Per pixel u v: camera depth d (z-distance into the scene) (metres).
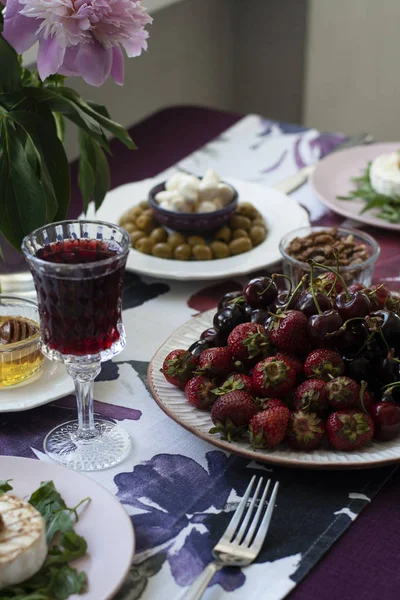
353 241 1.11
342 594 0.73
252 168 1.38
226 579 0.73
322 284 0.91
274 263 1.12
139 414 0.90
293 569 0.74
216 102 2.41
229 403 0.82
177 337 0.95
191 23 2.16
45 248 0.83
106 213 1.22
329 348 0.86
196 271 1.10
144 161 1.41
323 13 2.25
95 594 0.69
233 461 0.84
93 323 0.81
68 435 0.87
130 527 0.74
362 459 0.81
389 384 0.84
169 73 2.15
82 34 0.87
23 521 0.72
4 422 0.88
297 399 0.83
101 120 1.00
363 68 2.37
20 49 0.88
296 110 2.41
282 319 0.87
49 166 0.95
